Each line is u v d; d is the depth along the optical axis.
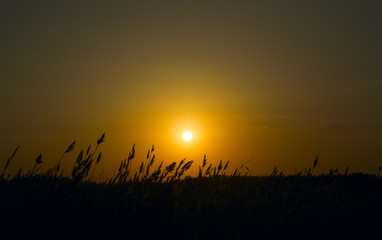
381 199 10.09
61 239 5.70
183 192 9.11
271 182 11.77
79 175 7.34
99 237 5.92
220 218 7.20
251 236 6.65
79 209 6.43
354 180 13.22
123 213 6.70
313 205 8.53
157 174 8.71
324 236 7.01
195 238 6.19
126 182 8.31
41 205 6.41
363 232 7.46
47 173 8.16
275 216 7.62
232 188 10.70
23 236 5.62
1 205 6.27
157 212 7.17
